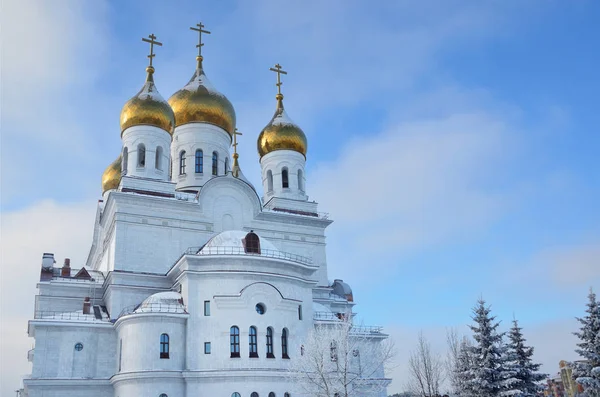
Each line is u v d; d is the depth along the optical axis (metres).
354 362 61.47
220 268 55.88
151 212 63.22
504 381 53.09
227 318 53.75
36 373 54.44
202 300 54.50
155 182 65.31
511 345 57.06
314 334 53.34
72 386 54.81
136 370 51.59
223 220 66.81
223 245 58.34
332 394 49.84
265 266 57.34
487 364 53.81
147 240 62.12
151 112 67.69
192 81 79.25
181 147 75.44
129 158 66.75
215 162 76.19
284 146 78.69
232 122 78.56
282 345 55.38
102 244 73.69
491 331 55.47
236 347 53.28
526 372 60.12
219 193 67.31
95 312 59.97
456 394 66.00
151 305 54.28
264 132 80.19
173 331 53.28
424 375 69.62
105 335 57.78
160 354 52.25
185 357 52.75
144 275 60.28
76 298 63.59
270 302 55.44
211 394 50.91
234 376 51.16
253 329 54.38
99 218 79.19
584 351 56.97
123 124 68.44
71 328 56.75
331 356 51.22
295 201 75.25
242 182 68.62
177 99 76.62
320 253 72.56
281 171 77.88
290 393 52.97
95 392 55.50
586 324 57.84
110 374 56.69
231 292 54.94
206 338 53.28
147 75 71.88
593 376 55.91
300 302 58.62
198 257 55.28
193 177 73.75
